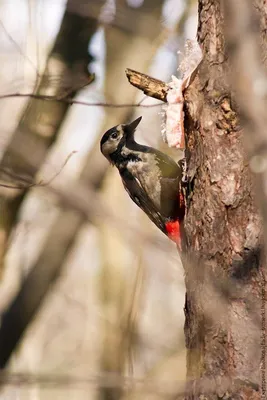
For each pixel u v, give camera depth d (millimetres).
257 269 8398
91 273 21312
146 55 13984
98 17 12500
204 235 8836
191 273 8781
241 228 8570
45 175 10500
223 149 8766
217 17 8961
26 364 19281
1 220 13234
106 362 16156
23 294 13547
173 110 9633
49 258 13844
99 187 14523
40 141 12305
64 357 21812
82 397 18297
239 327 8359
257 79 6477
